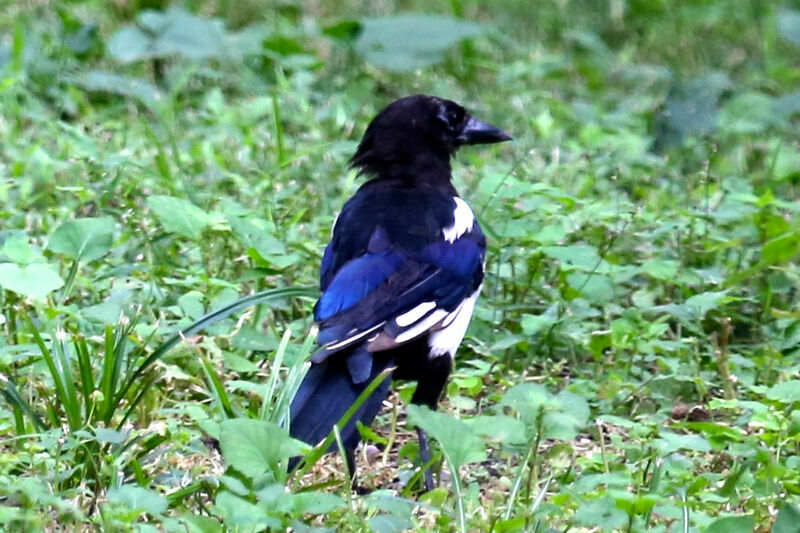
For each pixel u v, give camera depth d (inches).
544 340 415.8
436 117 409.7
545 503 300.7
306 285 437.4
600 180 557.0
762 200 476.4
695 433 375.6
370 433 314.8
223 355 371.9
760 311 452.1
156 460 326.3
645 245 482.9
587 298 429.4
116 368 330.3
